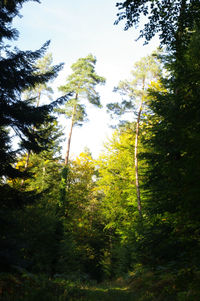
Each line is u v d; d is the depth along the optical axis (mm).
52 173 26875
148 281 10172
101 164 27047
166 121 10141
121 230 22156
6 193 8430
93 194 33406
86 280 16828
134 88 20297
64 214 23844
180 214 6066
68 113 25672
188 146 5633
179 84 8539
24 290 6668
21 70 8570
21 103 8914
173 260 8156
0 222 8086
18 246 8164
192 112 6613
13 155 8883
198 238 6156
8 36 8672
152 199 10359
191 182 5242
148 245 8984
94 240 28641
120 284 14531
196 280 5555
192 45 8641
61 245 17062
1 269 7934
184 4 6199
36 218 15508
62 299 6711
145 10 6359
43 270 14938
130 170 22875
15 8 9023
